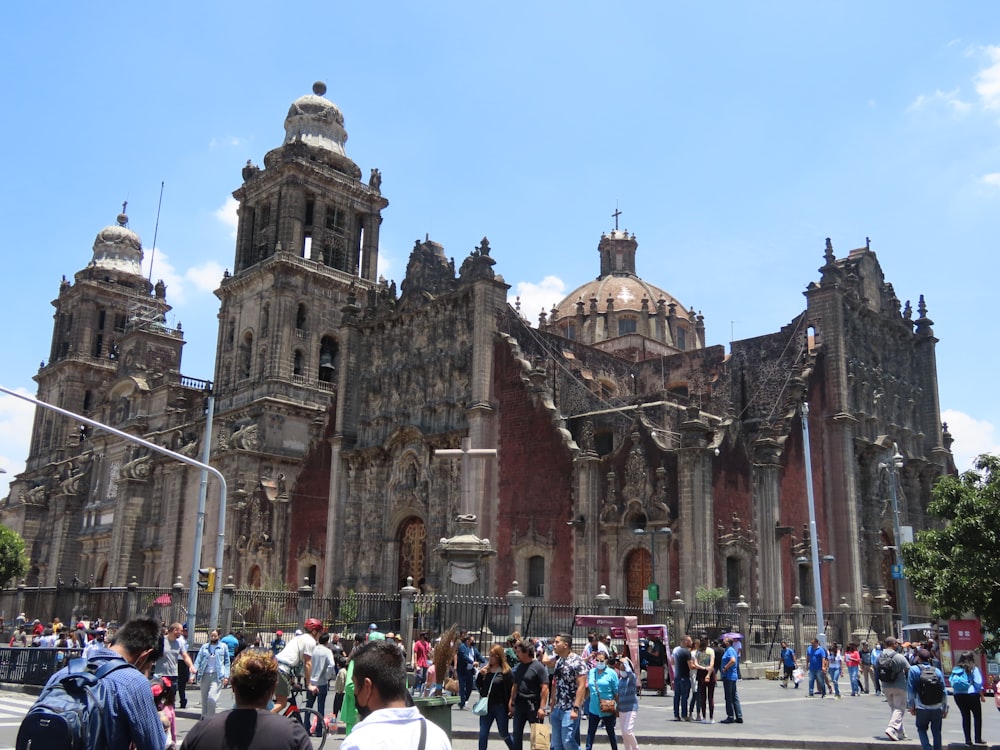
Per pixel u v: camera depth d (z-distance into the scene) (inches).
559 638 873.5
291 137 3809.1
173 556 3425.2
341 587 2731.3
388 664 323.6
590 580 2185.0
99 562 4040.4
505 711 821.2
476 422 2485.2
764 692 1657.2
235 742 327.6
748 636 1937.7
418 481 2642.7
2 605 2736.2
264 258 3617.1
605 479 2265.0
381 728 300.8
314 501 2982.3
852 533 2474.2
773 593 2208.4
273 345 3405.5
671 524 2116.1
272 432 3280.0
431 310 2768.2
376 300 3011.8
